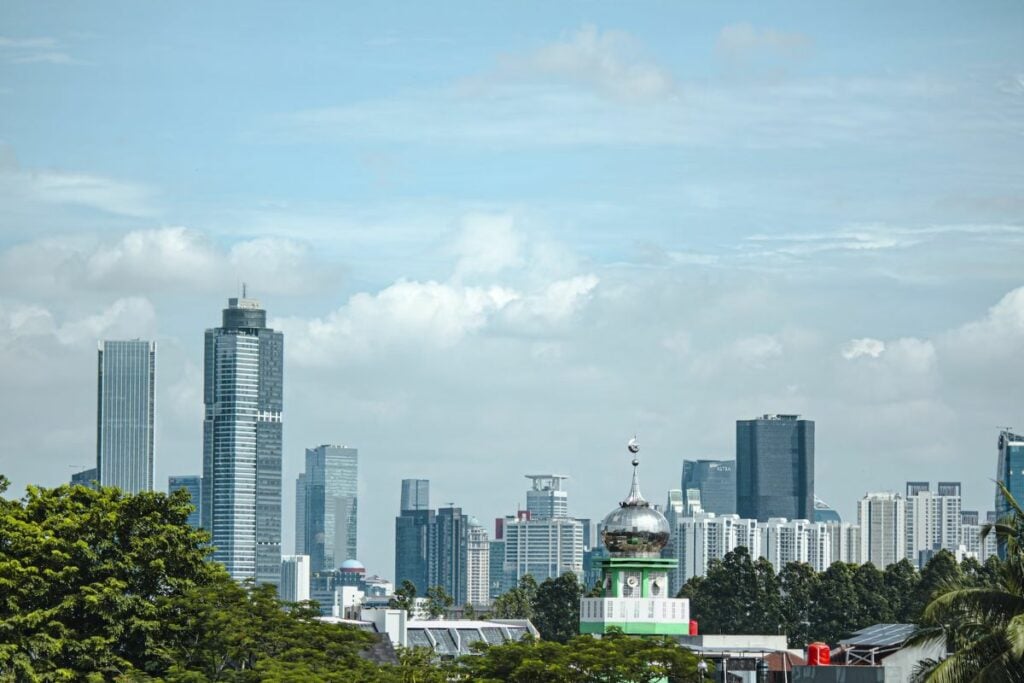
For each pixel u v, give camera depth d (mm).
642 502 157625
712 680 138500
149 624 128875
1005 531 103812
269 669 125312
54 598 128875
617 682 132125
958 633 103438
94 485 138625
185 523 138125
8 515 131000
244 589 135250
